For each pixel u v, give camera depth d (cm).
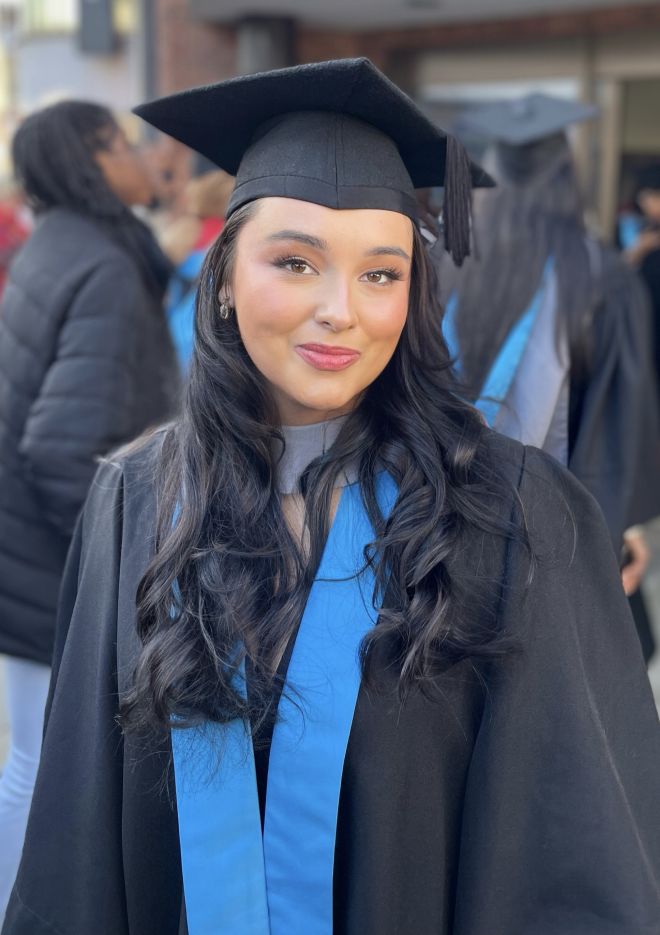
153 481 139
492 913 123
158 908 137
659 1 527
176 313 297
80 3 709
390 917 123
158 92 588
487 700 124
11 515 218
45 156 222
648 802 127
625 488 195
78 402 209
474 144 310
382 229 118
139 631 130
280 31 568
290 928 125
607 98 566
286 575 125
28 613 217
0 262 450
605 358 197
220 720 123
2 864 219
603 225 583
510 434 183
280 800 123
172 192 346
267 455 130
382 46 612
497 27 580
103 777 136
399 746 122
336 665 121
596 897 121
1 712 345
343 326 115
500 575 124
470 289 192
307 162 121
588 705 124
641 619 221
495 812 123
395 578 121
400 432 128
